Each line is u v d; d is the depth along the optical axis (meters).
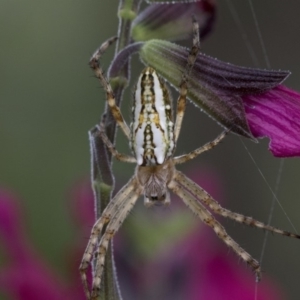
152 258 0.16
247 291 0.16
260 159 0.24
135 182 0.15
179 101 0.14
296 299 0.22
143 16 0.15
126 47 0.14
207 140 0.24
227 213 0.15
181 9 0.15
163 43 0.14
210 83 0.14
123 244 0.16
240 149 0.24
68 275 0.15
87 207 0.16
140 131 0.14
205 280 0.16
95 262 0.15
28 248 0.15
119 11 0.14
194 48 0.14
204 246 0.16
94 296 0.14
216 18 0.15
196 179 0.16
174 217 0.16
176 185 0.15
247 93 0.14
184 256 0.16
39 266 0.15
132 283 0.16
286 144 0.14
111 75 0.14
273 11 0.24
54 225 0.24
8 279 0.15
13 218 0.15
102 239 0.14
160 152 0.14
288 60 0.24
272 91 0.14
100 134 0.14
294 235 0.14
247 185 0.24
